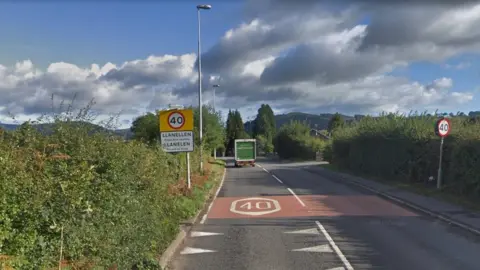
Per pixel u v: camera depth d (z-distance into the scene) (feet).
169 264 28.30
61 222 17.08
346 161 125.90
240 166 182.29
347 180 93.91
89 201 19.29
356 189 75.41
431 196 58.85
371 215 46.98
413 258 28.43
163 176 38.86
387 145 87.71
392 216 46.09
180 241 34.83
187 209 46.65
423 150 71.51
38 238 15.97
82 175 18.79
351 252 30.32
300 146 245.45
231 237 36.76
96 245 19.92
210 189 78.18
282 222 43.62
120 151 24.94
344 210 50.98
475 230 37.55
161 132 55.62
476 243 32.68
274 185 86.48
